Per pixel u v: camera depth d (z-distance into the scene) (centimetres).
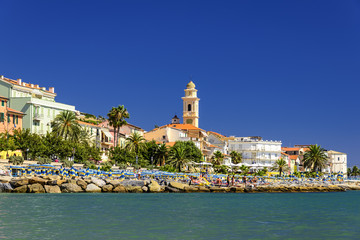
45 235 2838
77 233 2938
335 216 4331
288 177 13925
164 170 11356
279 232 3158
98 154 10669
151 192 7456
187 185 8256
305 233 3136
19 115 10412
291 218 4062
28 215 3741
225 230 3191
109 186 7150
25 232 2922
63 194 6275
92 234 2912
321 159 17675
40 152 9119
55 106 11662
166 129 16750
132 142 12144
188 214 4178
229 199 6462
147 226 3312
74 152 9788
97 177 7812
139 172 8519
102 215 3897
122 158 11388
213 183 9031
